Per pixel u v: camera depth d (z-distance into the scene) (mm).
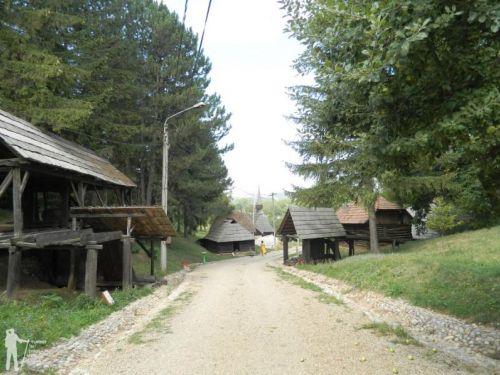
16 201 9188
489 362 5738
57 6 16281
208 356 6176
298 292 13125
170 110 27203
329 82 5590
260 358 6020
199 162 31328
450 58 4418
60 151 11836
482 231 19875
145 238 16906
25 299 9609
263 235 66188
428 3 3900
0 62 13906
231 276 19422
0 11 14086
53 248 11398
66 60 17766
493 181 5453
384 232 26547
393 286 11305
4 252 13492
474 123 4168
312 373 5320
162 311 10234
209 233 46656
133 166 28609
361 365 5602
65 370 5621
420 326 8141
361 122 5859
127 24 25578
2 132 8977
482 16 3730
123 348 6750
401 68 4363
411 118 5086
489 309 8094
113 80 20812
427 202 25375
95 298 10414
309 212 24500
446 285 10297
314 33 5438
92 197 22703
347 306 10484
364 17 4273
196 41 29344
